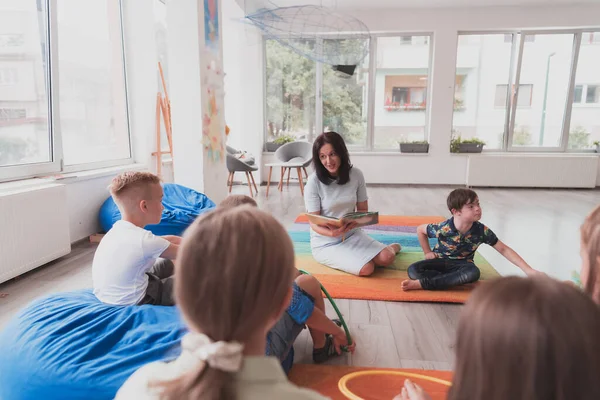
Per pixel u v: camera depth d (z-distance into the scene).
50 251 3.05
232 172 5.82
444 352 1.88
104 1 4.34
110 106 4.50
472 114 6.94
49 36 3.40
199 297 0.56
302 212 4.92
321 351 1.79
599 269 0.88
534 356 0.45
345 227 2.66
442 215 4.75
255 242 0.56
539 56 6.66
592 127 6.81
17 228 2.73
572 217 4.63
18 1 3.16
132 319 1.60
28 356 1.43
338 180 2.82
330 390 1.58
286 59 7.03
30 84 3.33
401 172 6.96
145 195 1.81
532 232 3.99
